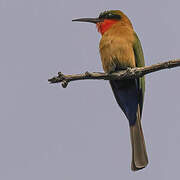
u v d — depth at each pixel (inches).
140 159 460.1
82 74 393.4
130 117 478.9
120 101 498.3
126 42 470.0
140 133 471.2
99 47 485.1
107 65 477.7
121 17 504.7
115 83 478.6
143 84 481.7
